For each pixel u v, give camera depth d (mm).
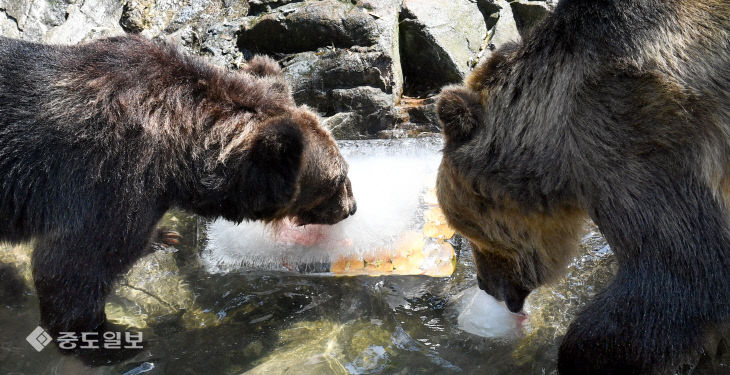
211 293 4668
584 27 3387
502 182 3566
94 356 4160
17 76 3928
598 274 4609
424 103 6504
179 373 4078
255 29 6730
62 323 4047
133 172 3912
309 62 6500
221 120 4148
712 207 3195
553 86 3398
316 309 4547
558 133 3357
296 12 6656
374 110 6305
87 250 3916
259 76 4688
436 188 4090
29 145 3875
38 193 3914
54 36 6680
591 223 4945
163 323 4434
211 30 6863
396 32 6672
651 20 3348
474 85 3799
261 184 4078
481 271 4289
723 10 3400
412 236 4922
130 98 3975
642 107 3215
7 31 6688
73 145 3883
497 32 6828
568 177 3381
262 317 4492
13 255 4914
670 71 3248
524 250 3914
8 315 4445
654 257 3182
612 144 3236
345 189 4668
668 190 3168
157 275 4797
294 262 4801
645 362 3234
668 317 3158
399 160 5633
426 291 4652
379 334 4336
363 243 4859
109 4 7027
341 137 6285
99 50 4156
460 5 6953
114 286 4234
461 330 4332
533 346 4180
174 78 4148
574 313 4367
